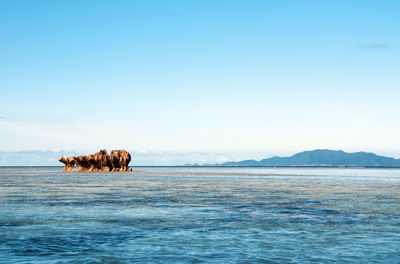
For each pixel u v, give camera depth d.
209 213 30.48
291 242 19.91
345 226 24.58
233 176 129.00
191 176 124.94
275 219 27.47
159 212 30.94
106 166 172.62
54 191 52.53
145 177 109.69
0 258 16.53
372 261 16.34
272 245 19.22
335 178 116.00
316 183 80.50
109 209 32.69
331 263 16.03
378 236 21.45
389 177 131.38
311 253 17.69
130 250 18.11
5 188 58.34
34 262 15.98
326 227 24.20
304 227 24.20
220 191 54.31
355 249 18.41
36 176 115.12
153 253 17.58
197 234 21.91
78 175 124.88
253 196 46.16
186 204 36.84
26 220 26.42
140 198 42.78
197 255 17.27
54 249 18.22
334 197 45.16
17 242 19.61
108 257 16.86
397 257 16.98
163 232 22.47
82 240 20.20
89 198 42.47
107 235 21.55
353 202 39.38
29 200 39.72
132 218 27.70
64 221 26.17
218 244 19.41
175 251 17.97
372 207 34.94
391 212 31.39
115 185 67.81
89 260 16.34
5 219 26.81
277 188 61.97
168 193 50.09
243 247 18.80
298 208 34.06
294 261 16.34
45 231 22.56
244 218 27.89
